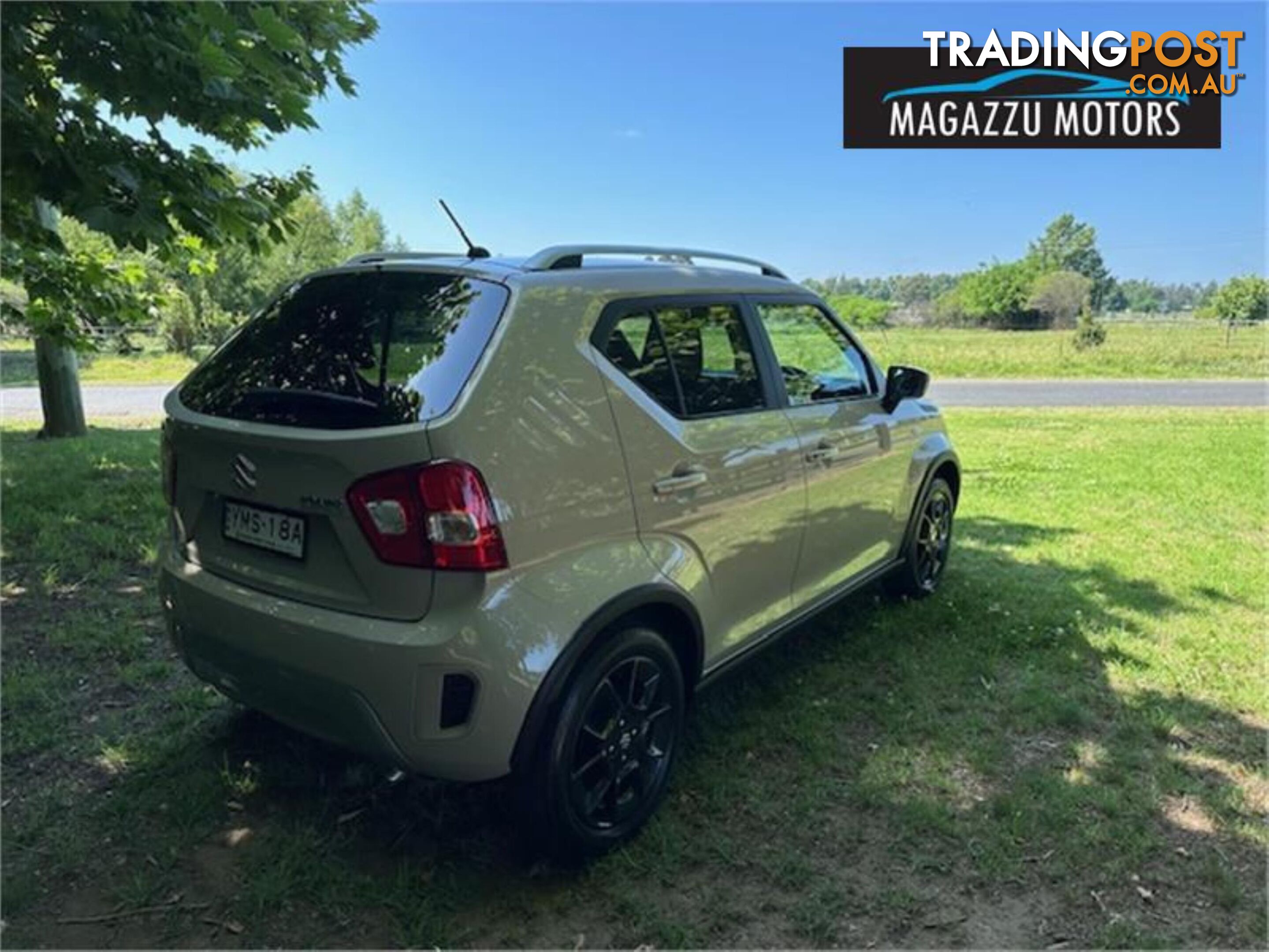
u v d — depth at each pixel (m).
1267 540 5.61
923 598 4.30
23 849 2.24
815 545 3.21
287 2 3.56
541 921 2.05
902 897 2.14
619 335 2.38
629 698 2.33
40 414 13.50
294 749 2.74
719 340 2.80
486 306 2.12
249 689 2.22
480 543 1.90
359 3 4.75
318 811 2.43
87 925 1.99
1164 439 10.41
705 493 2.54
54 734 2.81
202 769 2.62
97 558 4.73
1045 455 9.12
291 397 2.12
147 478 6.93
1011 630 3.90
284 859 2.21
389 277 2.37
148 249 3.85
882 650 3.66
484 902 2.11
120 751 2.72
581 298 2.29
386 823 2.39
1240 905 2.12
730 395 2.79
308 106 3.36
